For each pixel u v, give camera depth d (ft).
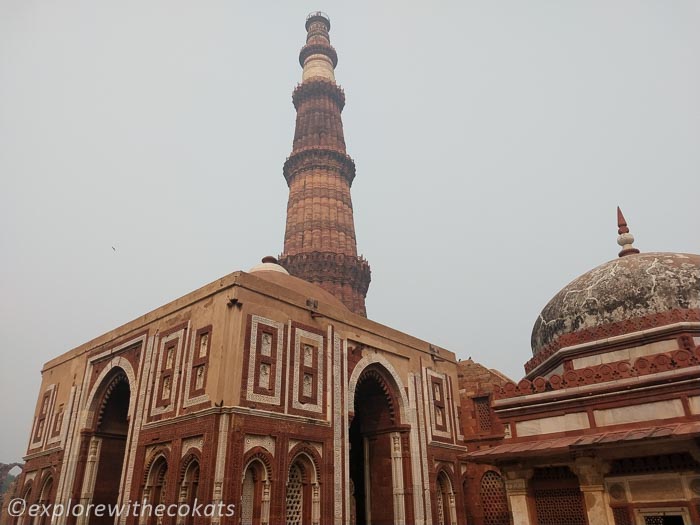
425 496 72.84
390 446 74.28
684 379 41.06
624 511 41.63
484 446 85.10
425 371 83.56
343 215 132.87
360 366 70.90
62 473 74.38
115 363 73.20
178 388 58.54
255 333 57.26
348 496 62.08
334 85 157.17
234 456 50.26
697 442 38.11
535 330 65.36
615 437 40.81
